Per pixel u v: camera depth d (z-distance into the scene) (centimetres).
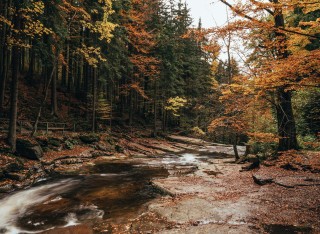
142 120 4112
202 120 2264
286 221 713
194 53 4512
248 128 1862
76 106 3019
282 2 713
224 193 1010
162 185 1170
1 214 891
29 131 1914
